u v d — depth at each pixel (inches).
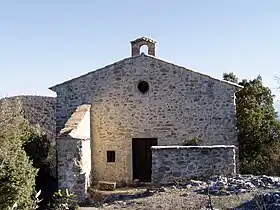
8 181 479.5
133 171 865.5
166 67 867.4
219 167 660.1
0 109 781.9
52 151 916.0
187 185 619.5
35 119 1149.7
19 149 598.5
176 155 658.8
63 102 885.8
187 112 859.4
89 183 794.2
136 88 871.7
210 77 853.2
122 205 570.3
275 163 922.1
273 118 984.3
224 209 487.2
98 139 872.3
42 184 848.3
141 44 929.5
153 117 866.1
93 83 880.9
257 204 463.8
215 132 850.8
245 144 927.7
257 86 1067.9
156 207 527.5
